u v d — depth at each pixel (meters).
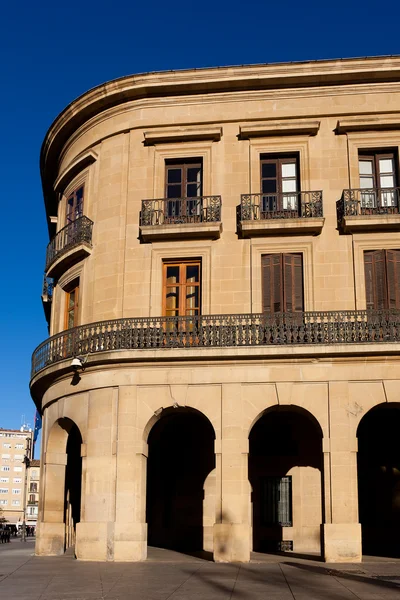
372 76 25.00
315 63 24.97
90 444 22.64
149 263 24.53
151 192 25.41
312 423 23.31
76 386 23.80
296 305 23.61
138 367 22.62
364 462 25.11
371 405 21.47
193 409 22.22
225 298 23.81
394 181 24.72
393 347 21.50
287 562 20.20
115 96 26.30
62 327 27.02
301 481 24.45
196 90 25.83
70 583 15.42
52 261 27.38
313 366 21.89
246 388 21.97
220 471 21.38
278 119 25.31
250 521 24.48
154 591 14.05
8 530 46.44
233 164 25.16
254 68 25.22
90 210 26.39
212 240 24.36
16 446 151.62
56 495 24.91
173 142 25.70
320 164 24.75
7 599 13.07
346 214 23.73
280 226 23.77
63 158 29.48
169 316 23.28
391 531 24.52
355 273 23.50
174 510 25.53
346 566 19.11
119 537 21.34
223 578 16.22
